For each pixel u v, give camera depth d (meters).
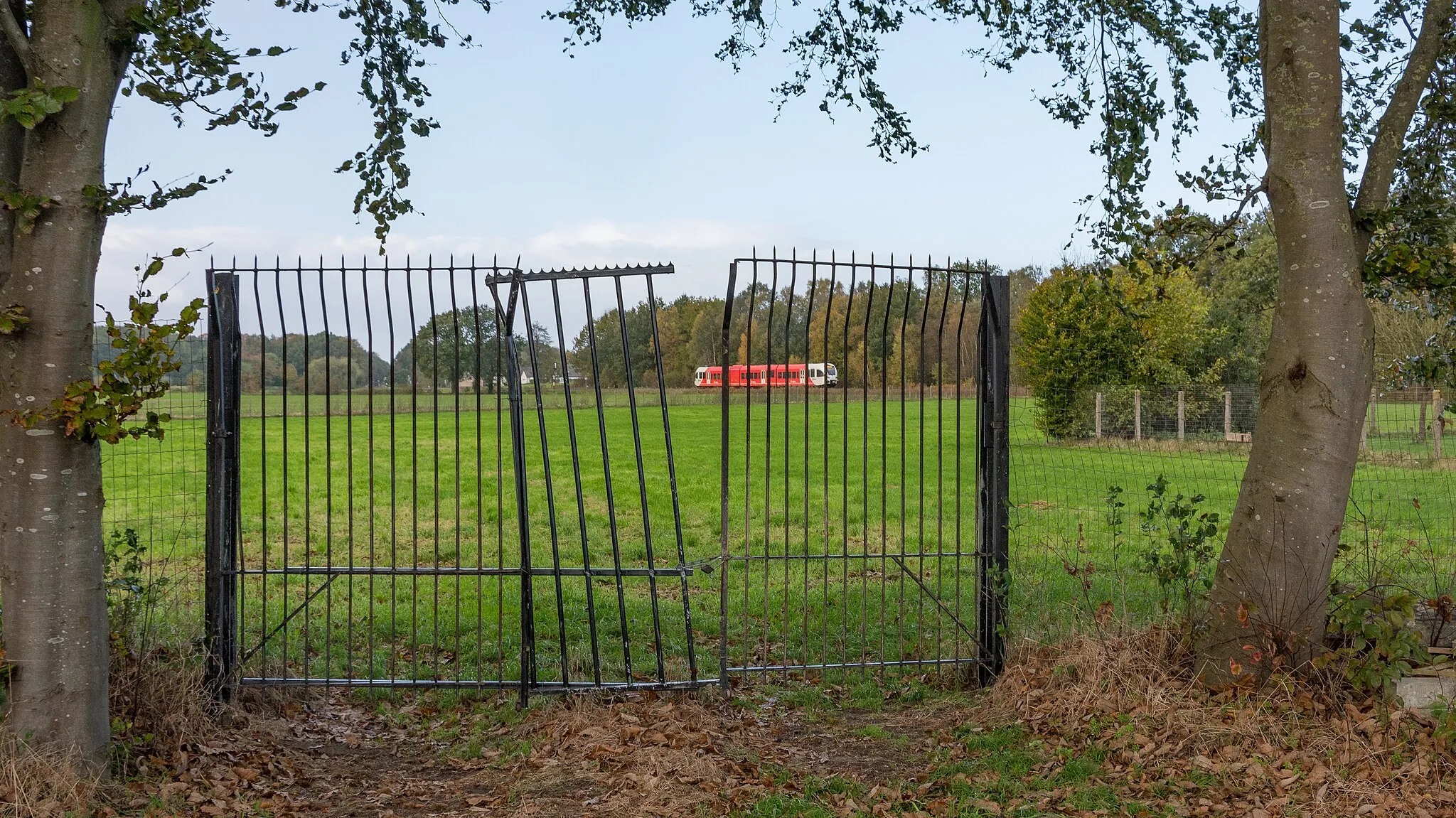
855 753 4.98
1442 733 4.27
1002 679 5.70
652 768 4.60
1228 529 5.28
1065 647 5.75
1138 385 18.12
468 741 5.24
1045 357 18.12
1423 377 6.20
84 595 4.28
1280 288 5.09
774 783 4.55
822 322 25.42
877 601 8.12
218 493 5.50
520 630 7.28
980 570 6.02
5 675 4.11
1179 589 6.95
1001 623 5.98
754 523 12.45
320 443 21.41
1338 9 4.88
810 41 7.46
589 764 4.73
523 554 5.65
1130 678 5.18
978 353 6.00
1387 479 13.63
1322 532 4.91
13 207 3.88
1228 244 5.90
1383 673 4.58
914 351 20.55
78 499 4.25
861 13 7.26
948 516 12.55
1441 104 5.42
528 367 26.66
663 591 8.55
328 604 5.74
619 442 24.92
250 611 7.77
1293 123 4.88
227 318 5.54
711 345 43.50
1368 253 5.66
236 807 4.28
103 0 4.12
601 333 46.25
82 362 4.18
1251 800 4.02
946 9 7.09
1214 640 5.12
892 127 7.59
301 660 6.57
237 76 4.25
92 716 4.30
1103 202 6.06
